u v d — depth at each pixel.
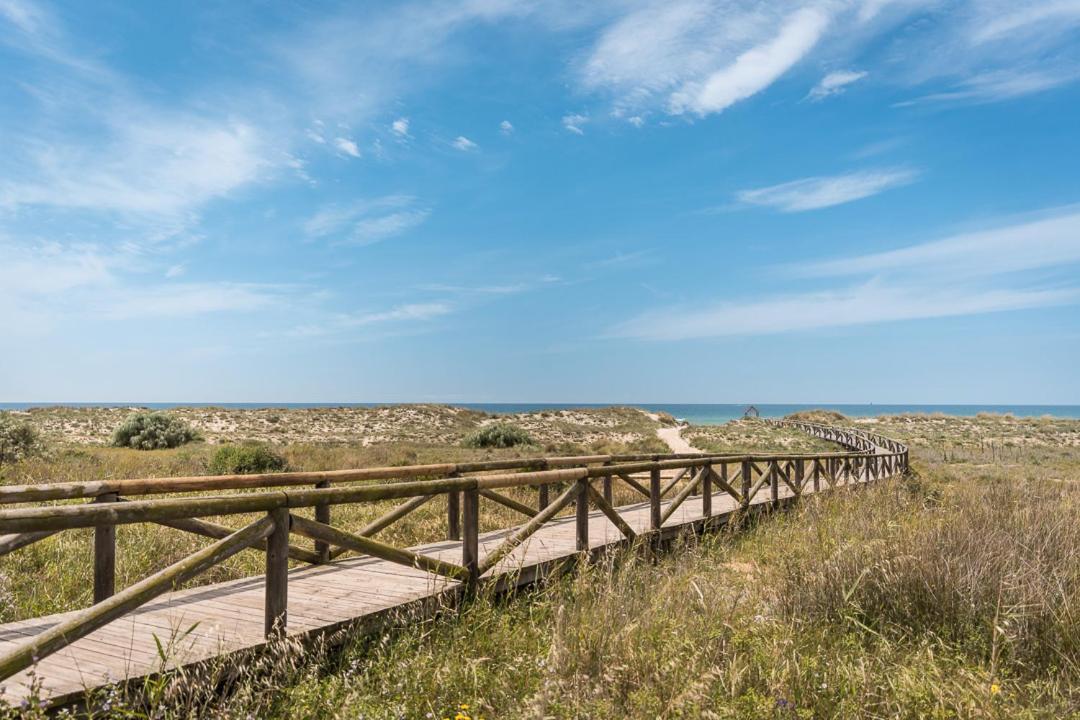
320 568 6.61
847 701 3.85
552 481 6.68
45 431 36.94
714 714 3.43
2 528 2.97
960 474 25.36
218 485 6.11
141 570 7.14
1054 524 6.94
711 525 10.67
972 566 5.63
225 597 5.52
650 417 75.06
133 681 3.55
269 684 3.88
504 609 5.70
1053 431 53.12
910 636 5.02
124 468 18.61
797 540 8.57
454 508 8.33
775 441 46.69
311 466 22.22
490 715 3.72
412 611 5.05
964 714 3.72
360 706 3.68
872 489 13.10
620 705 3.75
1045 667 4.53
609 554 7.14
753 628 4.76
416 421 55.41
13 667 3.06
